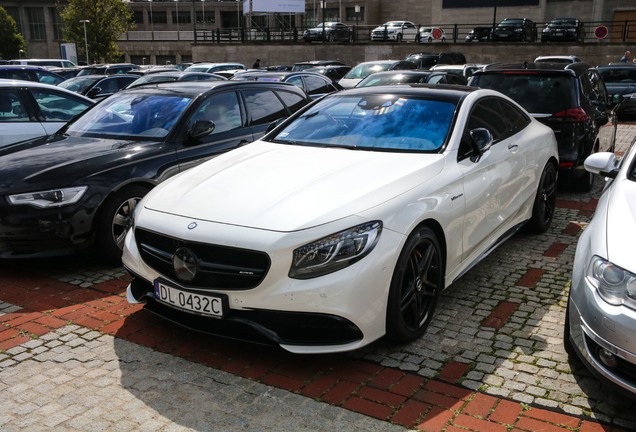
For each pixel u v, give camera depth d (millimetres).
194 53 40250
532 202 5328
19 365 3375
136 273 3602
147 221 3479
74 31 49469
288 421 2840
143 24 77938
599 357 2814
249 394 3076
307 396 3051
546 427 2771
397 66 19469
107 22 49938
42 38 72312
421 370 3283
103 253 4828
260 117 6207
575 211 6652
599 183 8188
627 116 17047
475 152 4168
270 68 28141
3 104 6996
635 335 2607
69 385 3170
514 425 2789
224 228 3182
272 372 3291
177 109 5590
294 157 3977
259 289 3062
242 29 39938
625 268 2730
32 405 2984
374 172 3613
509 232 4898
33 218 4477
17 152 5164
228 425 2816
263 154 4125
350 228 3105
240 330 3283
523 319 3914
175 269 3291
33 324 3900
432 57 26703
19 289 4508
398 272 3285
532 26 36281
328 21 57844
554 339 3629
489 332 3730
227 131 5797
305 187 3441
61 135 5699
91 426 2812
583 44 32594
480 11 46031
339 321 3053
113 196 4781
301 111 4840
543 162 5352
